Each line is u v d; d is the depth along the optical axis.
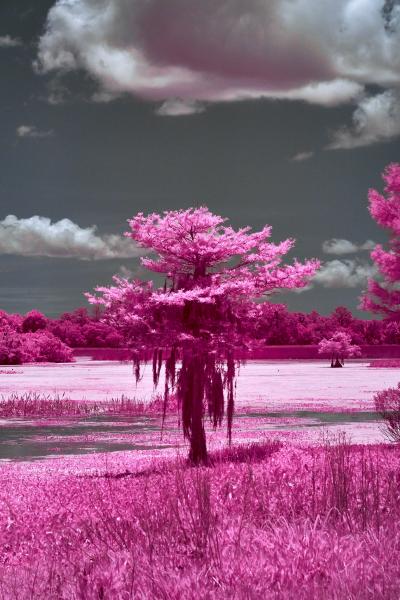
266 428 27.34
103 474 15.33
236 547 5.59
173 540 6.35
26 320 181.75
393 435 17.66
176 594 4.73
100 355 142.25
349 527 6.54
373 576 4.82
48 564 6.29
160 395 47.34
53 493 11.66
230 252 16.86
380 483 8.79
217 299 16.61
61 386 58.81
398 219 16.77
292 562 5.16
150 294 16.61
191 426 16.19
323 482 8.48
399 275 16.86
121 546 6.46
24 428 29.89
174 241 17.36
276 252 16.98
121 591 4.86
